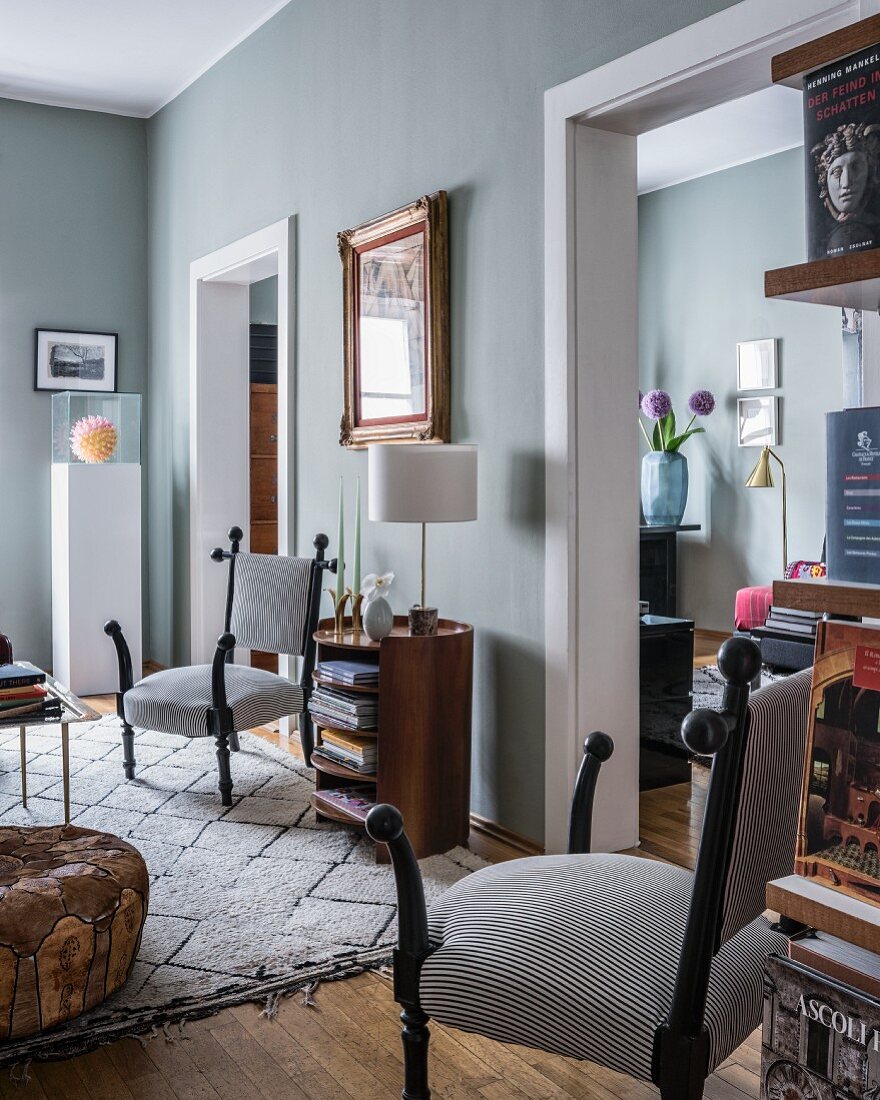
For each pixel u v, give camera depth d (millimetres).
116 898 2117
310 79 4289
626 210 3045
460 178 3396
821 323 6344
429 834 3029
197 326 5387
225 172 5062
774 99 5492
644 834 3256
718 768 1242
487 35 3252
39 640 5871
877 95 1152
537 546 3090
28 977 1957
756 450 6762
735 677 1223
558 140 2947
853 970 1204
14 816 3355
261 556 4102
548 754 3035
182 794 3623
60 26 4715
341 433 4035
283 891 2752
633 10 2707
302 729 3871
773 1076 1290
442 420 3469
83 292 5910
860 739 1169
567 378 2936
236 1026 2096
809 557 6477
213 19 4656
